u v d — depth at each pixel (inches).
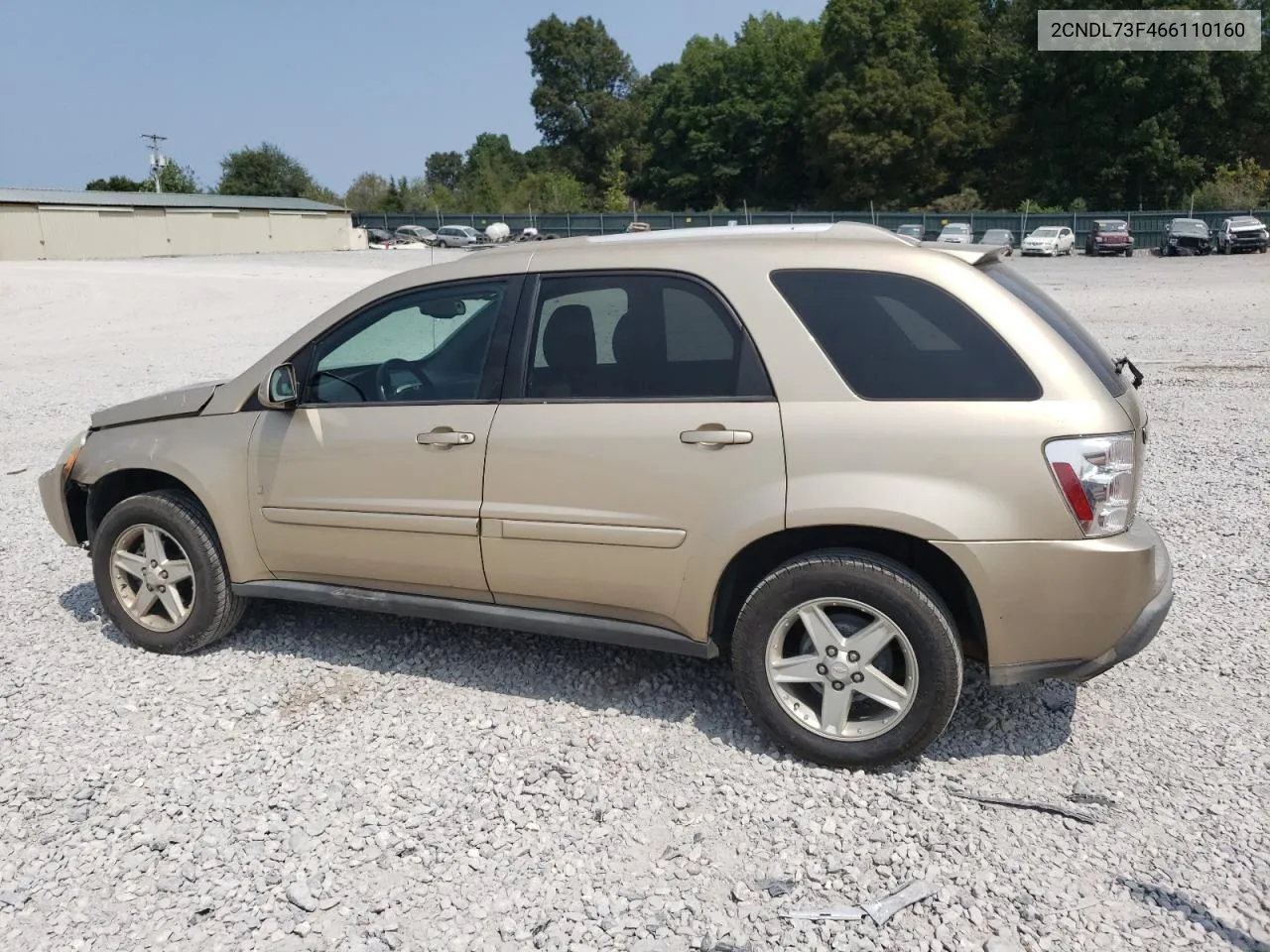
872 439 133.3
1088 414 129.9
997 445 129.9
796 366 137.9
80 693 167.8
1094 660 133.3
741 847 124.2
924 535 130.9
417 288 164.6
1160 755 142.5
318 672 174.6
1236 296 882.1
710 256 145.6
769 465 136.9
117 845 126.6
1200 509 259.1
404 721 156.6
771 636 140.3
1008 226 2237.9
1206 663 169.9
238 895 117.0
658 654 179.0
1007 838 124.5
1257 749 142.9
